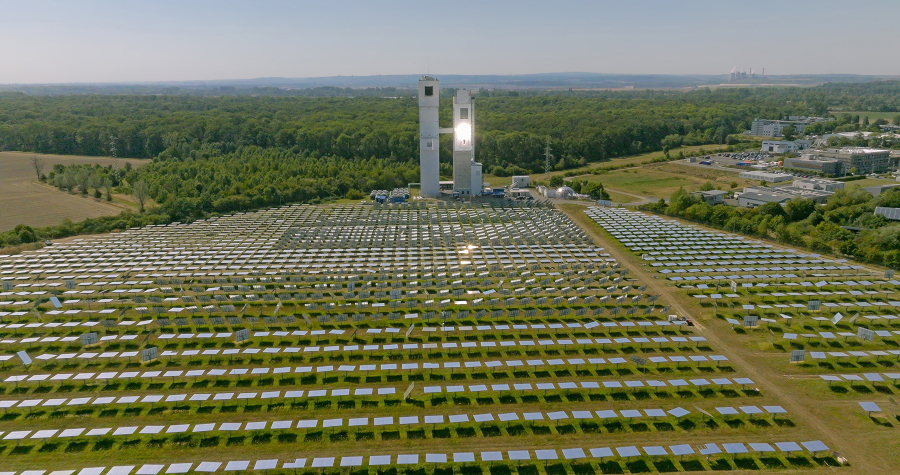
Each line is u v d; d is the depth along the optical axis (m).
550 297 107.12
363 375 77.69
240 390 74.38
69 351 85.12
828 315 97.31
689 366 80.00
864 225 157.38
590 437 64.12
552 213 181.62
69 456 60.94
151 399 72.00
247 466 58.47
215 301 105.00
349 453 61.47
